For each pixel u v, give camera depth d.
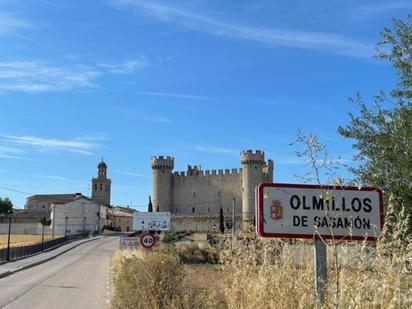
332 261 4.85
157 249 21.58
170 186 144.50
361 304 3.97
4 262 43.69
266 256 5.57
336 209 5.14
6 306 15.95
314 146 7.14
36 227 136.00
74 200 137.75
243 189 135.12
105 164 183.38
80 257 57.69
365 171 8.35
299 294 4.98
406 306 3.86
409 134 8.44
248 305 5.55
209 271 14.23
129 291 11.24
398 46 9.80
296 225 5.10
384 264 4.13
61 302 16.97
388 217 4.84
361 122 9.31
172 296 10.34
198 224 132.25
